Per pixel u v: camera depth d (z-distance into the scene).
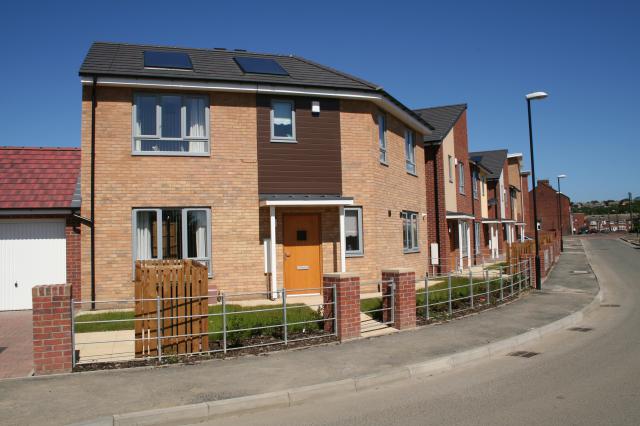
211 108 13.88
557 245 36.16
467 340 9.22
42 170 13.62
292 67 16.33
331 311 9.45
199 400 6.07
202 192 13.68
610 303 14.73
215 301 13.40
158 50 15.89
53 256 13.06
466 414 5.73
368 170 15.31
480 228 29.41
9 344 9.00
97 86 13.05
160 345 7.80
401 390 6.80
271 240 13.80
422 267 19.56
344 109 15.18
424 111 25.41
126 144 13.18
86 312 12.02
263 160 14.21
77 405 5.92
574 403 5.99
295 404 6.34
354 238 15.20
